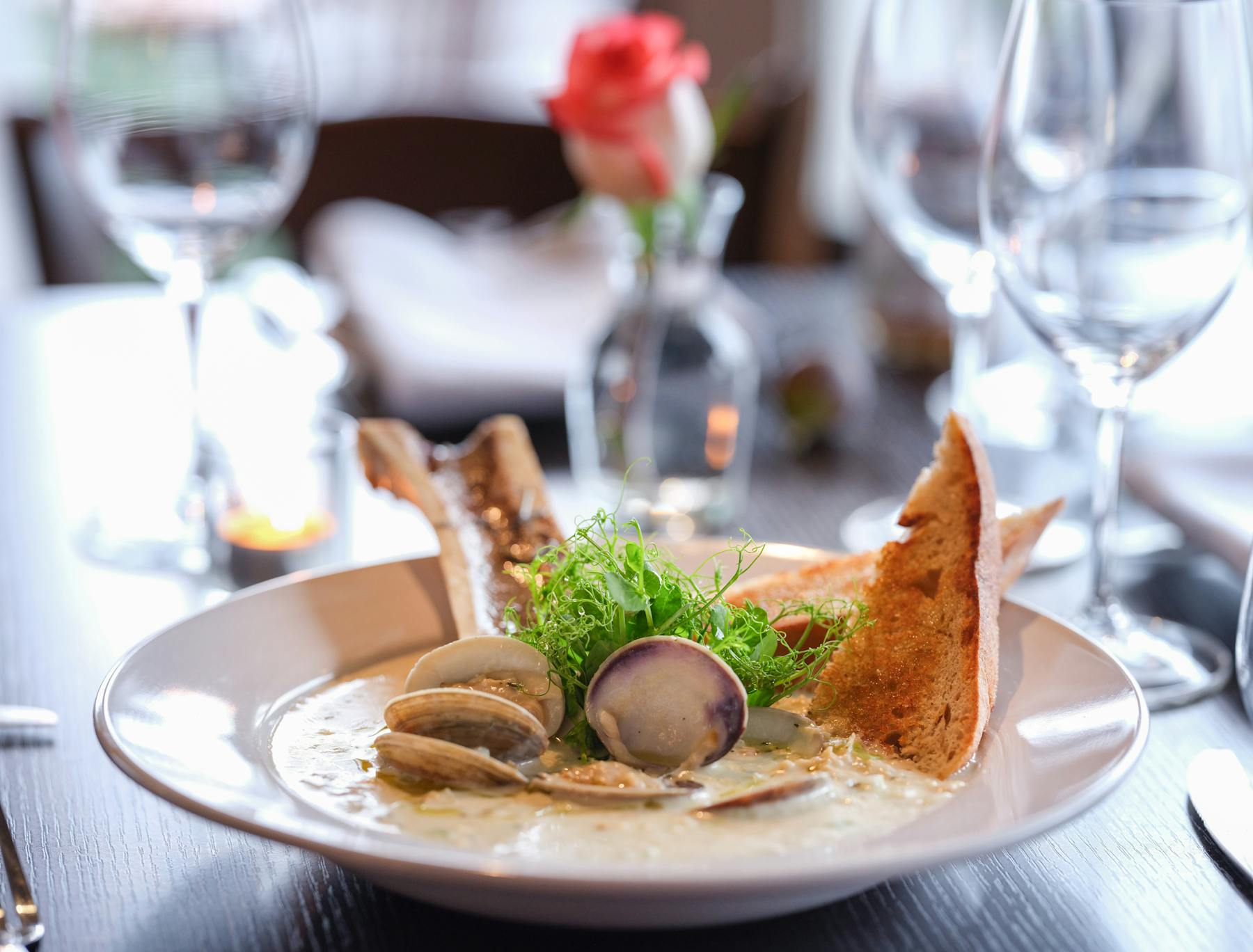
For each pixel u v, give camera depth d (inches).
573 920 23.3
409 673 31.1
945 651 29.6
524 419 59.4
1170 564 46.5
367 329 61.0
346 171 102.0
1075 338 37.6
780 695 30.6
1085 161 35.7
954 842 21.9
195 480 50.1
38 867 27.8
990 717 29.0
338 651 33.0
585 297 70.3
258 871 27.7
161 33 45.4
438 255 74.2
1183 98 34.9
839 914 26.3
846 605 32.4
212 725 28.5
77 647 39.8
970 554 31.0
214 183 47.5
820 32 134.4
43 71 148.3
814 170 134.8
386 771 27.5
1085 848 28.8
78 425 61.2
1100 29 34.9
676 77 47.6
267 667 31.5
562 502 51.3
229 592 43.9
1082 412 56.3
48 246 95.6
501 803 25.6
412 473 38.6
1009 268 37.6
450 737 27.1
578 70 47.4
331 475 44.7
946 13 47.1
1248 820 29.5
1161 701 35.7
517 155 103.7
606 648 29.0
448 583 34.7
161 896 26.8
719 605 30.4
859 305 75.9
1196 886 27.5
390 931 25.6
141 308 79.4
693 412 50.1
